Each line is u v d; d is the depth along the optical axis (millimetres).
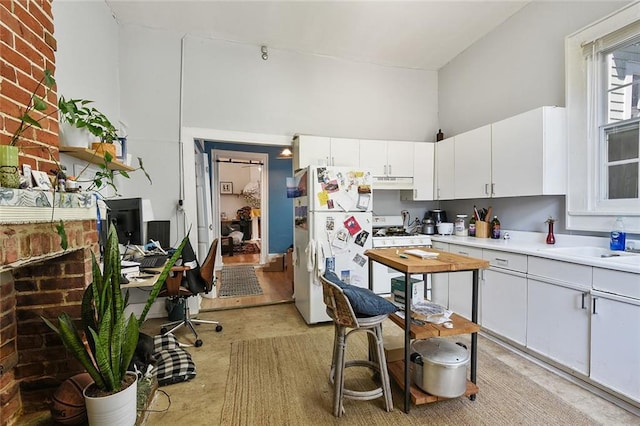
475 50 3568
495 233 3186
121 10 2920
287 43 3514
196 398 1856
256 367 2217
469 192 3271
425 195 3844
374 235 3654
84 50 2381
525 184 2627
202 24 3148
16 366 1566
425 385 1695
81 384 1467
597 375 1837
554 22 2682
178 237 3314
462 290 2975
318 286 2961
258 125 3566
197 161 4047
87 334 1395
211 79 3400
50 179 1507
